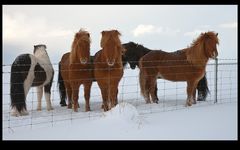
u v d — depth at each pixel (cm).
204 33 1016
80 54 919
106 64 916
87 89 956
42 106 1090
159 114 847
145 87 1134
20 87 879
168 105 1049
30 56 925
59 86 1094
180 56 1066
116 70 923
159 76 1134
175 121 742
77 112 937
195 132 639
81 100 1241
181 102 1129
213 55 1006
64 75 1015
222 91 1427
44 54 1019
